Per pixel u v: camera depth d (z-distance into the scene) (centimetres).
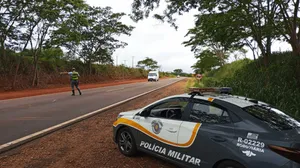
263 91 940
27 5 1975
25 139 591
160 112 466
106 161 475
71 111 1026
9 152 514
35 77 2478
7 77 2241
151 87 2712
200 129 379
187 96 441
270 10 1047
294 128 340
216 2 923
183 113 424
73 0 2227
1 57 2252
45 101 1366
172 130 420
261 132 321
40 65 2833
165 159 432
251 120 340
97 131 703
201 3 934
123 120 522
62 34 2423
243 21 1080
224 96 427
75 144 578
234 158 325
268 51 1459
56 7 2136
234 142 333
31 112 994
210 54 2966
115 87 2736
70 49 3212
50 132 683
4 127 721
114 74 4678
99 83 3559
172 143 417
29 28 2206
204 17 1102
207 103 402
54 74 2969
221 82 1627
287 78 1092
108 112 1034
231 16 997
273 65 1358
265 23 1130
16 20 2044
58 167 438
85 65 3750
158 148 445
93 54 3644
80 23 2555
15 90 2105
